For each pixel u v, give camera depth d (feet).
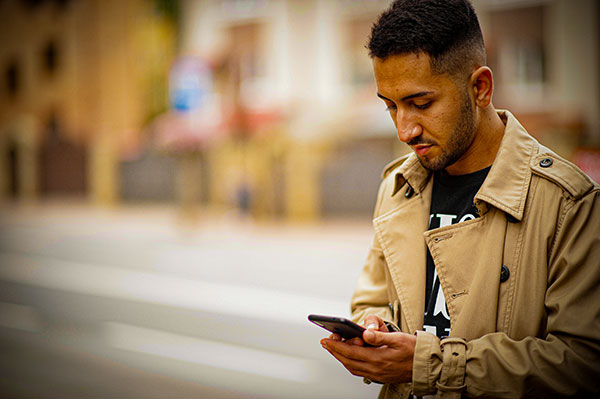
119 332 23.09
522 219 4.65
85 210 79.71
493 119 5.00
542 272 4.54
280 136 62.90
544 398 4.27
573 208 4.45
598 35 51.90
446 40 4.42
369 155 60.75
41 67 86.74
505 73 53.98
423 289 5.11
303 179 62.95
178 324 24.31
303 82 62.69
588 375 4.17
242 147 65.62
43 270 38.47
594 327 4.19
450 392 4.40
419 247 5.20
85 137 85.05
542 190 4.64
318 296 29.94
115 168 83.46
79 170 86.69
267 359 19.62
